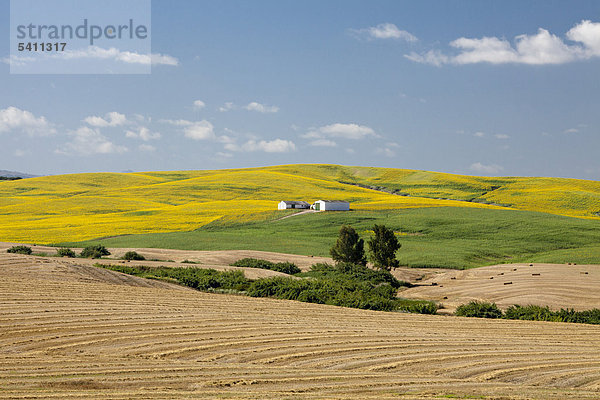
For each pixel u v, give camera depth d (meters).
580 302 37.16
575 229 84.31
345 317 27.14
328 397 14.42
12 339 19.97
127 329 21.77
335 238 79.62
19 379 15.30
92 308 24.98
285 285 36.41
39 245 68.56
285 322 24.36
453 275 55.25
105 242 74.00
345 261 54.31
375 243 53.66
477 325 26.72
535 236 80.38
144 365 17.28
